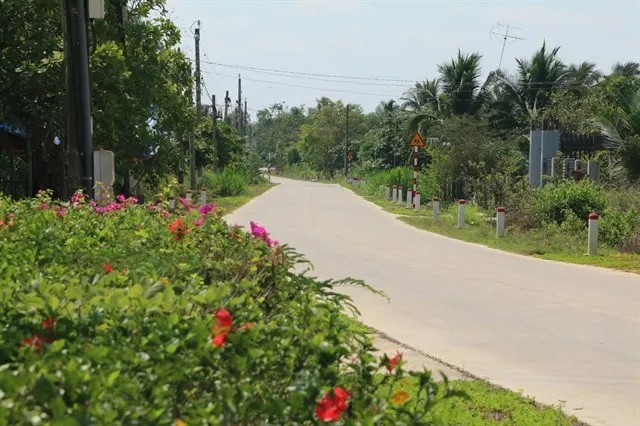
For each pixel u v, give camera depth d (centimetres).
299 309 471
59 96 2027
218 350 358
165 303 424
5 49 2016
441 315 1085
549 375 778
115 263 638
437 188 3888
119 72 2003
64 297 440
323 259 1731
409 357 829
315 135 11456
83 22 1352
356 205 4016
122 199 1139
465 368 797
